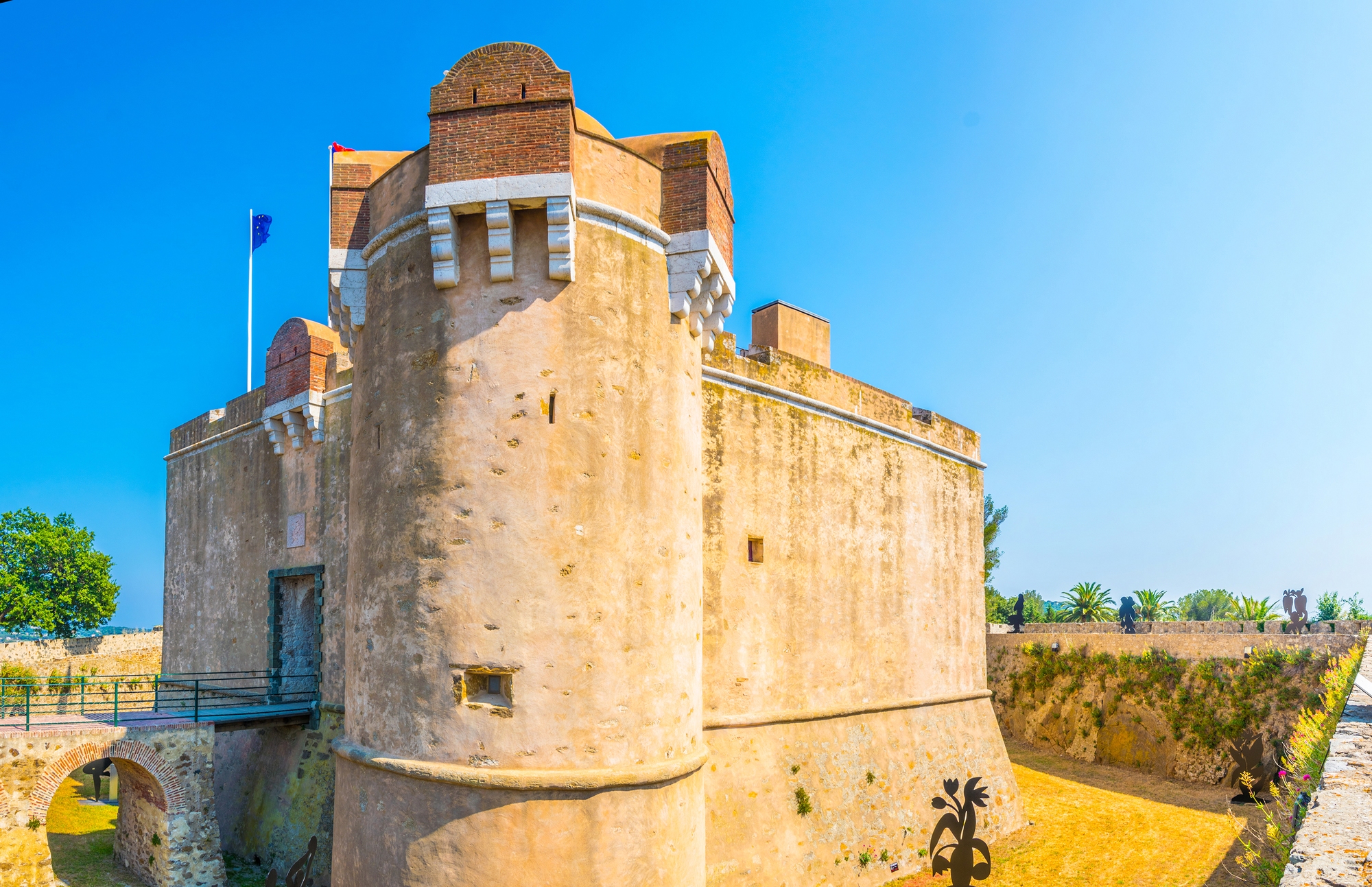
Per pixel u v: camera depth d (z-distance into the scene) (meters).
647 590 10.87
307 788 17.20
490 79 10.62
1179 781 27.20
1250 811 23.19
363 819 10.60
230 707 18.84
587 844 9.80
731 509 16.75
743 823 15.50
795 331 21.20
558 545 10.26
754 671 16.70
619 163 11.34
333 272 12.28
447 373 10.70
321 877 15.79
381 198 11.94
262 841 17.59
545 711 9.98
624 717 10.37
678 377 11.80
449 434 10.59
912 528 22.03
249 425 21.62
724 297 12.72
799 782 16.91
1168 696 28.53
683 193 11.85
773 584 17.42
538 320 10.58
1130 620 36.16
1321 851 4.66
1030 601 65.44
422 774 9.98
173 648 24.47
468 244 10.82
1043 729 32.97
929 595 22.34
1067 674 32.59
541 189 10.29
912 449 22.50
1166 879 17.88
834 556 19.11
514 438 10.40
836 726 18.41
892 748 19.61
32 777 14.77
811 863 16.41
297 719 18.19
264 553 20.62
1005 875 18.47
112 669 36.50
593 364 10.69
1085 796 25.30
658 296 11.59
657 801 10.45
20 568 42.94
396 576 10.74
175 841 15.73
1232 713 26.83
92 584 44.88
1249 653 26.94
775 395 18.09
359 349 12.27
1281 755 24.62
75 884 15.95
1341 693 11.34
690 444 12.09
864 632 19.69
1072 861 19.30
